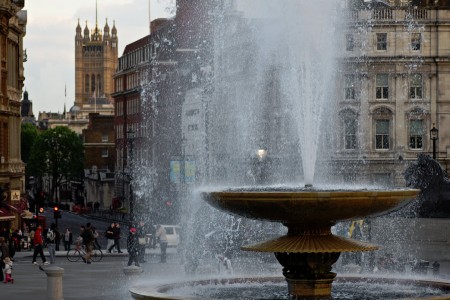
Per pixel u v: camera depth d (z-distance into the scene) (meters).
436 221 79.38
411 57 163.12
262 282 42.97
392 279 42.44
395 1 169.88
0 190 122.12
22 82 159.88
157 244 105.81
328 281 36.22
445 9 163.38
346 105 161.88
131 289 37.28
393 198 34.72
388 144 163.62
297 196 33.69
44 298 57.84
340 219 35.06
